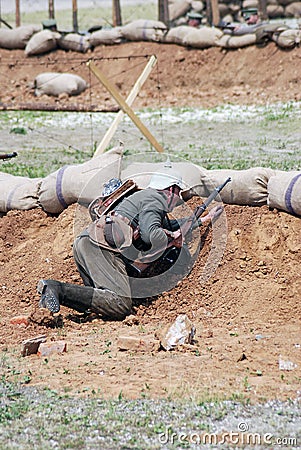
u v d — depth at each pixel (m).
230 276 22.22
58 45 70.31
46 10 97.06
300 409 14.49
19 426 13.80
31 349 17.89
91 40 69.06
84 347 18.30
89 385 15.70
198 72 62.59
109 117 51.38
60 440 13.26
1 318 20.92
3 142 43.62
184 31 65.00
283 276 21.89
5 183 26.73
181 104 56.00
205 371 16.39
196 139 41.81
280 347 17.97
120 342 18.02
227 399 14.85
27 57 70.06
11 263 24.25
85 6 96.38
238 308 21.12
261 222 23.33
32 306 22.14
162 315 21.22
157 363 16.95
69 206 25.22
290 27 62.06
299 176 22.97
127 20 89.69
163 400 14.87
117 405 14.65
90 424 13.85
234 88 59.00
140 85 34.56
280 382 15.82
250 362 16.98
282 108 50.34
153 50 66.19
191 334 18.33
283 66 58.69
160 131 45.16
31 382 16.00
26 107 40.25
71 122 50.06
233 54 62.28
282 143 39.00
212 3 68.38
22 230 25.64
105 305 20.55
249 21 68.69
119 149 25.12
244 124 45.97
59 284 20.30
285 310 20.81
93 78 65.81
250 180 23.58
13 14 95.44
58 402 14.84
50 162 37.16
